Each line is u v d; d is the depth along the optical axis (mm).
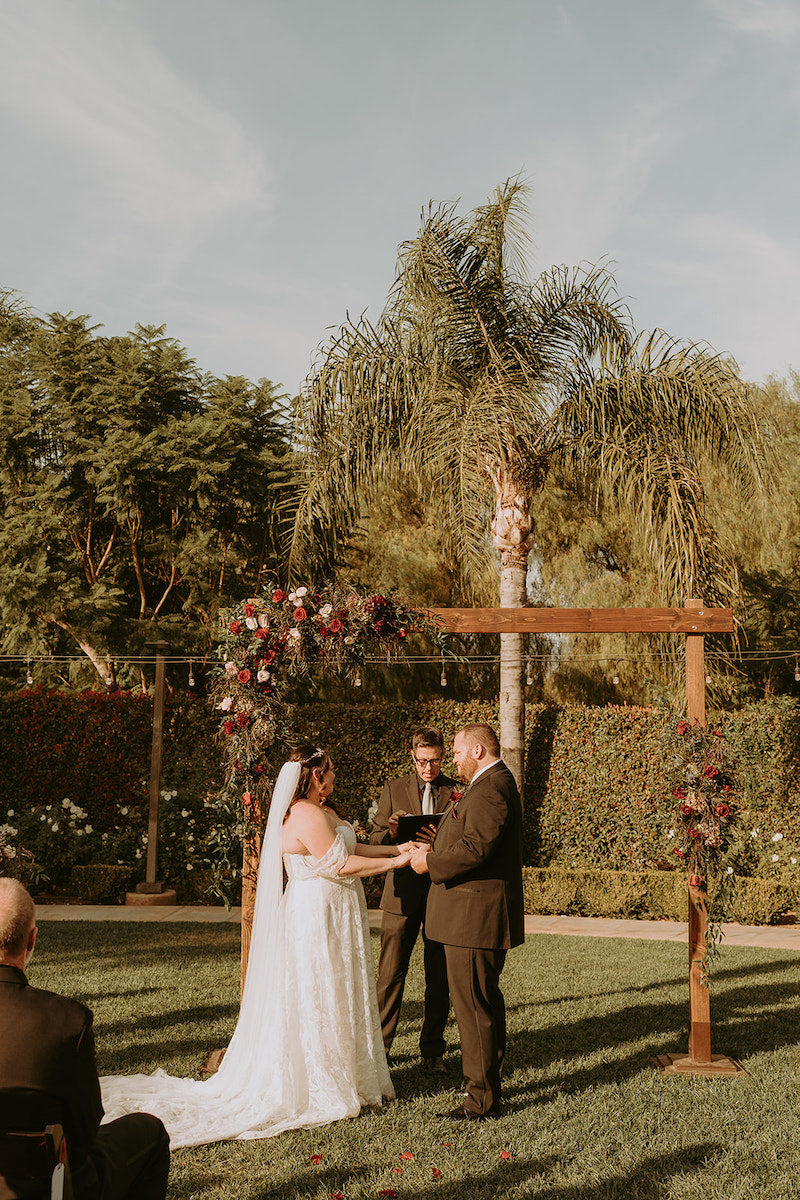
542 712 12344
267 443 15742
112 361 15391
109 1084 4832
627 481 10742
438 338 11891
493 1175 3920
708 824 5359
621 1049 5672
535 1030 6078
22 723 13477
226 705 5516
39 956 8250
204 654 15312
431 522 16438
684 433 11242
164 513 16109
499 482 11898
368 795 12789
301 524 11812
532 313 11984
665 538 10531
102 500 14484
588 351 11922
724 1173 3945
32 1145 2418
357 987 4777
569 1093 4902
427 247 11852
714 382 11109
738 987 7266
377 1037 4848
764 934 9750
